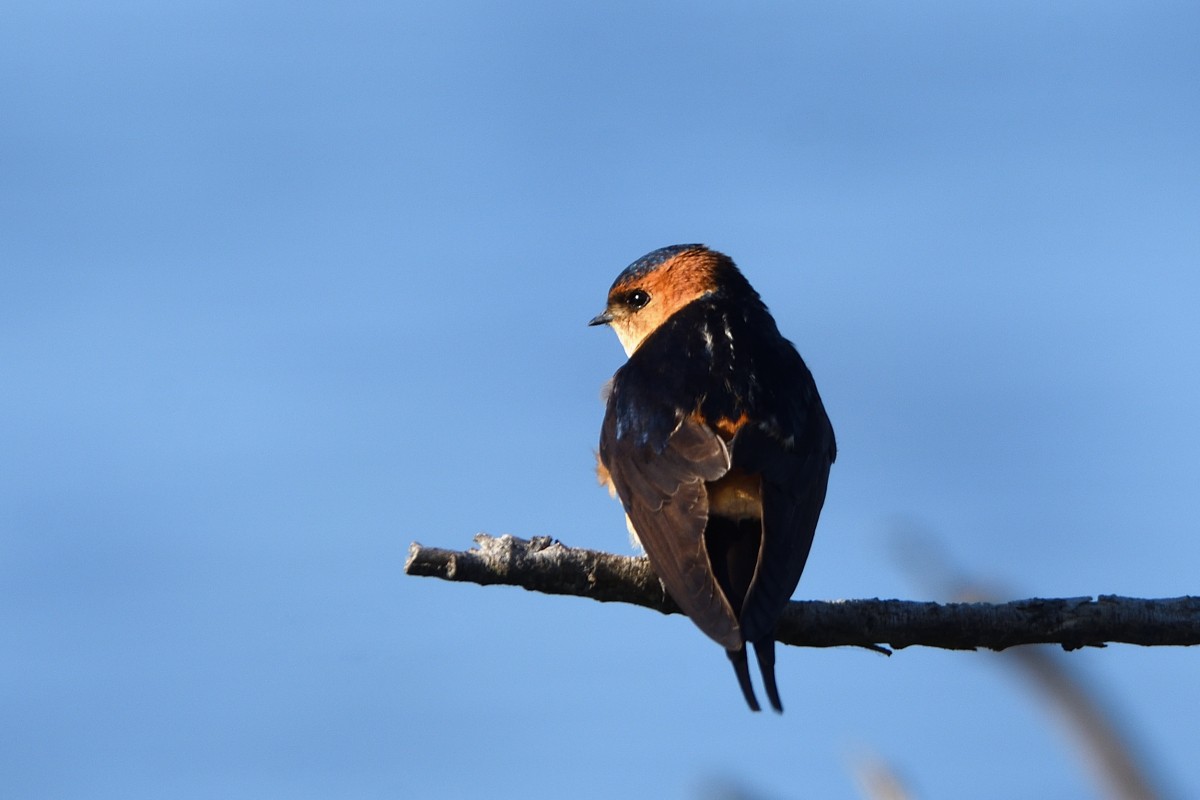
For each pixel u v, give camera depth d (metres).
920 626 9.74
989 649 9.76
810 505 10.84
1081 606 9.62
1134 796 6.69
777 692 8.77
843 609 9.79
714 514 10.76
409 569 9.12
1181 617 9.53
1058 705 6.95
